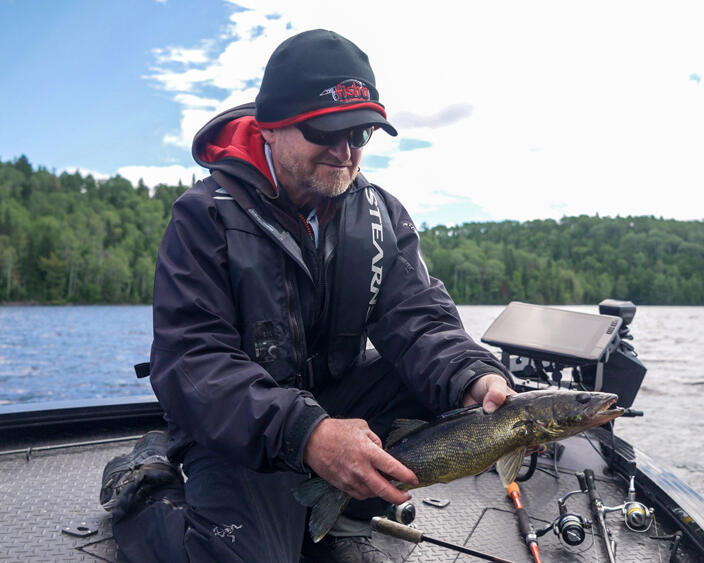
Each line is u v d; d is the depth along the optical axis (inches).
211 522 71.7
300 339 82.5
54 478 106.1
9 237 4493.1
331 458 65.1
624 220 6924.2
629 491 101.7
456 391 78.1
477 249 5925.2
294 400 67.4
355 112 77.9
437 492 108.8
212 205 78.8
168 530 76.1
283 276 81.1
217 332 74.1
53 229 4643.2
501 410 72.7
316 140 78.0
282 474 76.4
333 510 71.3
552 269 5767.7
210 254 77.0
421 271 94.3
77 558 81.9
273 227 80.4
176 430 82.0
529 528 91.4
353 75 78.5
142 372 88.9
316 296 85.8
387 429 90.4
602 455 125.4
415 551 88.5
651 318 3218.5
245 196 80.6
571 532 87.4
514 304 139.3
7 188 5792.3
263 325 79.1
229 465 74.2
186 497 76.5
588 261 6122.1
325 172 80.0
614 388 132.7
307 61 77.0
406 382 86.9
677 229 6761.8
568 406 71.4
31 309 3902.6
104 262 4596.5
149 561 77.1
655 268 5994.1
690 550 89.2
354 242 87.4
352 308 88.0
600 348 120.0
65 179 6624.0
